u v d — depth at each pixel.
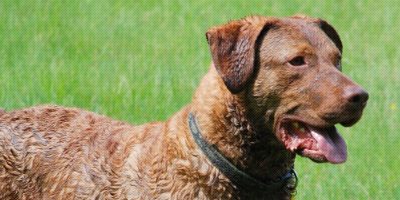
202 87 10.62
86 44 22.45
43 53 21.47
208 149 10.38
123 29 23.75
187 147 10.46
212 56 10.29
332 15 25.30
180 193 10.43
